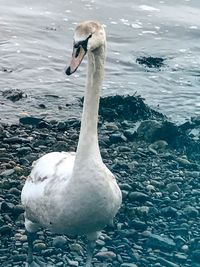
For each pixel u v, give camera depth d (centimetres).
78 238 1010
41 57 1958
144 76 1889
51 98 1683
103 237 1016
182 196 1174
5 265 945
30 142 1374
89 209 790
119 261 966
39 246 979
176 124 1541
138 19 2392
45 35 2144
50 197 809
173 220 1087
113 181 821
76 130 1469
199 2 2680
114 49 2075
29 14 2342
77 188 782
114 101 1588
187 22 2403
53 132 1445
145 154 1353
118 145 1395
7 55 1944
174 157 1346
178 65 1992
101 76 793
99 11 2450
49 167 842
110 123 1505
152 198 1155
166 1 2658
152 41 2183
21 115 1556
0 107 1595
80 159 782
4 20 2245
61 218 808
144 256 984
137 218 1079
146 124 1440
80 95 1728
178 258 979
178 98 1747
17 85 1750
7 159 1280
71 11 2420
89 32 770
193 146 1400
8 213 1068
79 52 775
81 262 958
